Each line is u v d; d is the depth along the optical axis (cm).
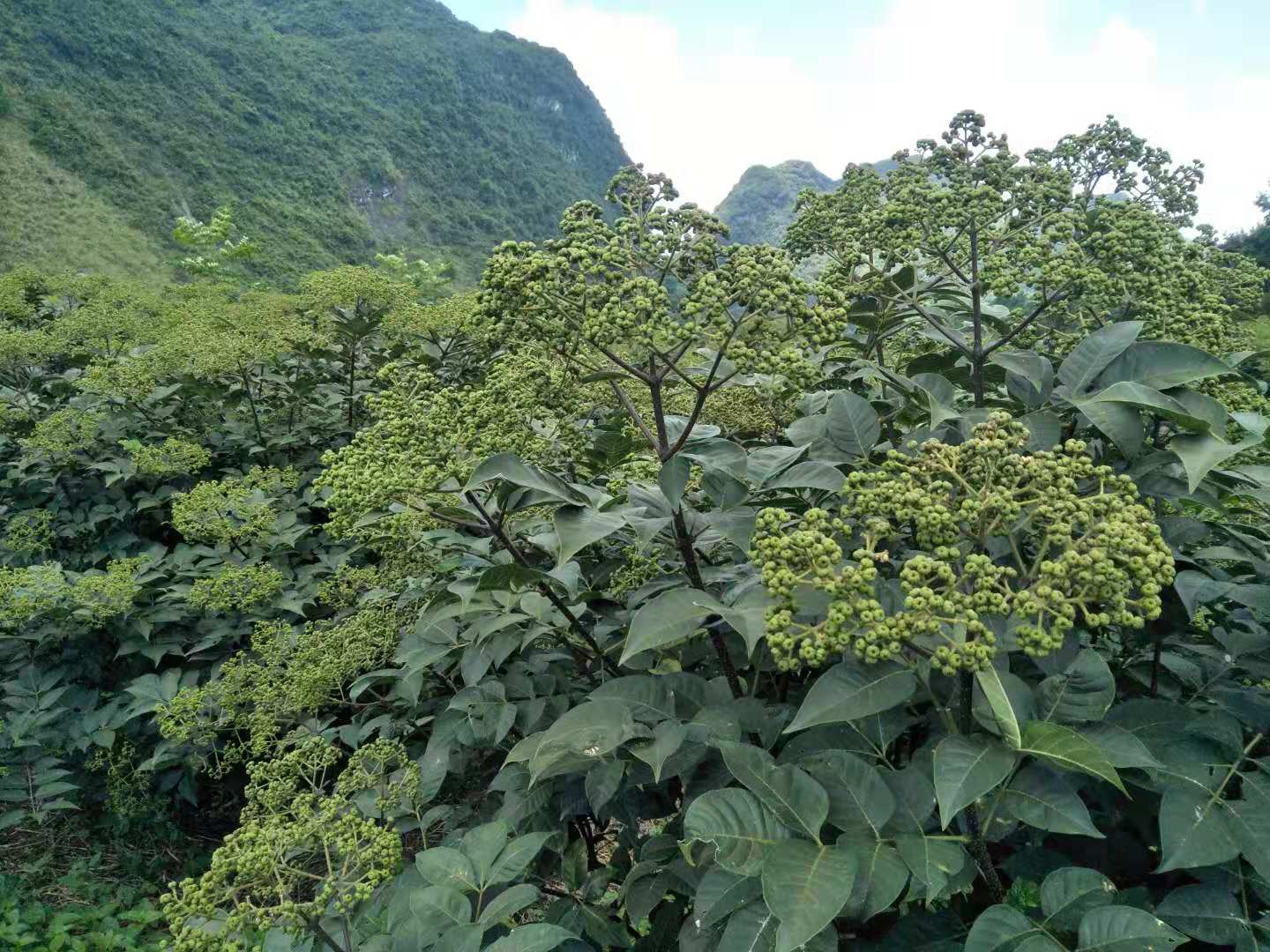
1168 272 331
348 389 877
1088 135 398
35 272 1073
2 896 498
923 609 196
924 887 194
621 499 295
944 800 180
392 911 274
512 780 330
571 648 389
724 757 207
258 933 308
